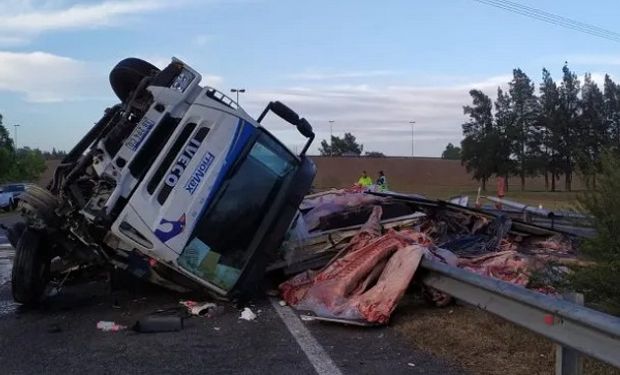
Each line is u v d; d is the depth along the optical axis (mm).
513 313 5230
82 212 7039
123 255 7566
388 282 7023
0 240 16672
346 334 6430
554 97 92125
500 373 5086
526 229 11125
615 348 4008
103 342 6246
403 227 9945
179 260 7242
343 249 8781
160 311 7500
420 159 116625
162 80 7438
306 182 8219
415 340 6105
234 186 7637
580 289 5930
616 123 91312
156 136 7367
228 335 6461
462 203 15430
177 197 7199
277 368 5344
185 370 5332
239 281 7543
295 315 7273
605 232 5949
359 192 12031
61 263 8398
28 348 6051
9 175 61781
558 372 4578
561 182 108688
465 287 6250
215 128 7500
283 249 8766
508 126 96562
